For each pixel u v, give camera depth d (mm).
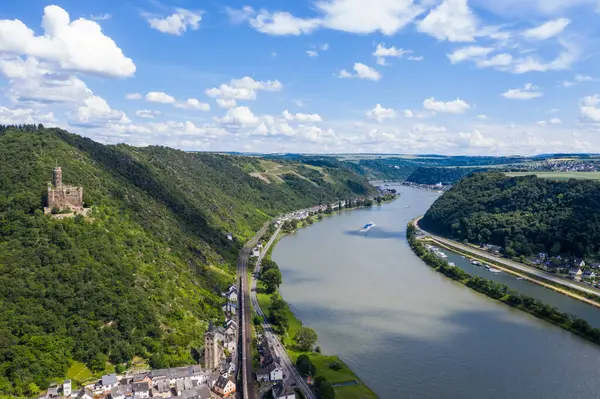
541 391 171875
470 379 180250
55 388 150500
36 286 177000
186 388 163500
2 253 183375
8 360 152500
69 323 172750
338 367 186375
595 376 182625
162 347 183750
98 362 165500
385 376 182125
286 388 161625
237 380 175625
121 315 184000
